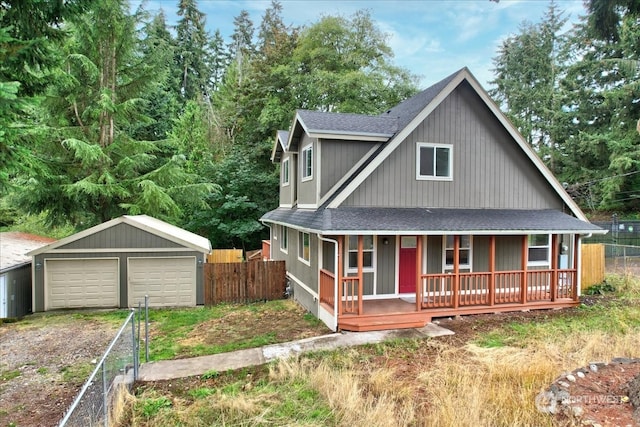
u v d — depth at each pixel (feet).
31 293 41.78
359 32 82.23
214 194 71.10
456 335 27.96
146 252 41.06
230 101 97.09
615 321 31.17
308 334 29.60
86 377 23.07
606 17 31.22
